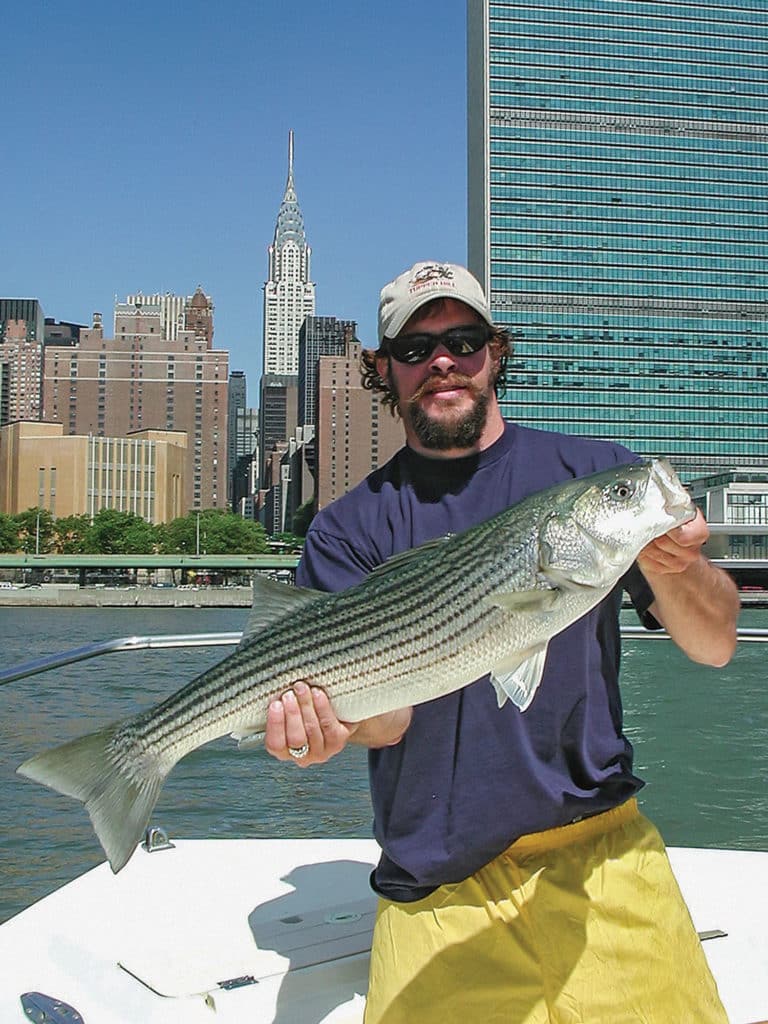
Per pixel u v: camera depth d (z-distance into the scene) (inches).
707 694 343.6
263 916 72.3
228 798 203.2
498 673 52.0
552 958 51.4
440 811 54.2
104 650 82.7
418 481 60.5
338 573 60.5
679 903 54.6
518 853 53.7
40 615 1285.7
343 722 55.1
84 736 54.7
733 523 1696.6
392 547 59.7
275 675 55.7
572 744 53.7
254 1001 60.7
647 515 51.2
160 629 904.9
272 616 56.7
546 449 60.1
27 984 63.7
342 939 68.4
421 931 53.8
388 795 56.1
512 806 52.8
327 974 63.8
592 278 2290.8
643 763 242.1
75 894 76.6
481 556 53.4
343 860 84.0
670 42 2381.9
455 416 58.2
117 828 54.3
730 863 83.9
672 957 52.6
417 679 53.7
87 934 69.3
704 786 220.1
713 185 2357.3
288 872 81.4
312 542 62.3
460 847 53.2
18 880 162.1
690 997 52.6
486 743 53.8
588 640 54.8
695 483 1856.5
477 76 2384.4
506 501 58.7
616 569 51.8
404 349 59.1
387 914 55.7
